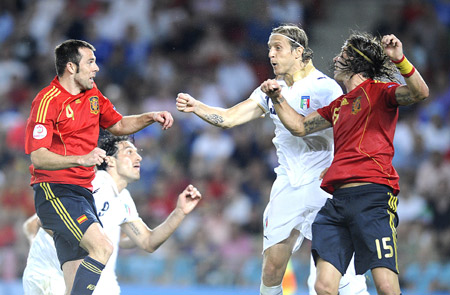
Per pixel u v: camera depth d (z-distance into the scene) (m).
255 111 20.91
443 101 50.22
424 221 41.19
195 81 51.91
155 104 50.47
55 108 18.28
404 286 37.56
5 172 44.25
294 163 20.56
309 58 20.50
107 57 53.75
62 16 56.62
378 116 17.34
